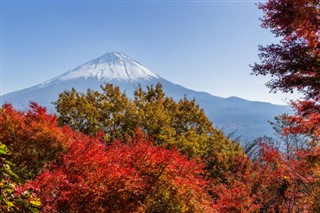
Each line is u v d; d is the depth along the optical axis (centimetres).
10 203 381
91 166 871
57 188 776
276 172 1630
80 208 790
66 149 1299
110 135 2455
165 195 1073
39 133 1306
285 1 669
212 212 1277
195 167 1233
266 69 750
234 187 1770
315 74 728
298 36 717
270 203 1873
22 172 1216
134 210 905
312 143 1029
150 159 1026
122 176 863
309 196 1510
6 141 1312
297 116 884
